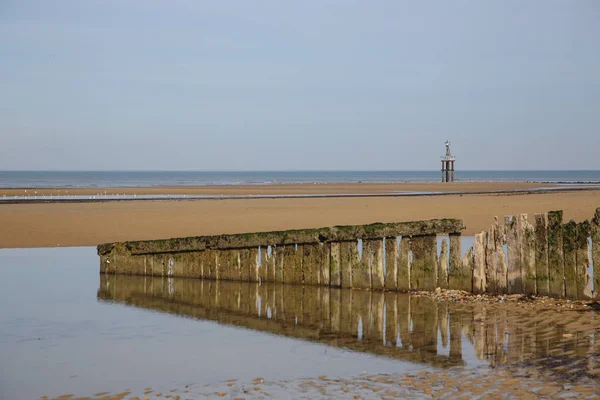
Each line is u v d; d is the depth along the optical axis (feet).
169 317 46.73
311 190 295.69
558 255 48.55
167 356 36.19
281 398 28.68
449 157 486.38
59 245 89.76
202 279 64.13
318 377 31.81
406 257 54.60
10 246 88.53
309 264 59.06
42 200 187.11
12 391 30.45
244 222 116.06
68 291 57.41
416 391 28.94
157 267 66.03
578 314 43.88
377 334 40.88
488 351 35.70
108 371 33.42
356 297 53.47
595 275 47.24
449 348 36.76
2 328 43.04
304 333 41.57
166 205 161.07
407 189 306.14
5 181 549.54
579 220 111.96
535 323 41.93
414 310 47.75
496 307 47.52
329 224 113.39
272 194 246.68
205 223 114.21
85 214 129.70
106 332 42.01
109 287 59.72
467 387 29.17
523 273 50.16
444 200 182.39
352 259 57.06
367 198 200.44
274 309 49.39
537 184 384.68
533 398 27.25
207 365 34.35
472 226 109.09
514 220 50.52
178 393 29.78
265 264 61.36
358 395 28.71
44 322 44.86
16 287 59.00
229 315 47.44
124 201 182.09
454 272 53.26
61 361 35.35
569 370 31.22
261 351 37.09
